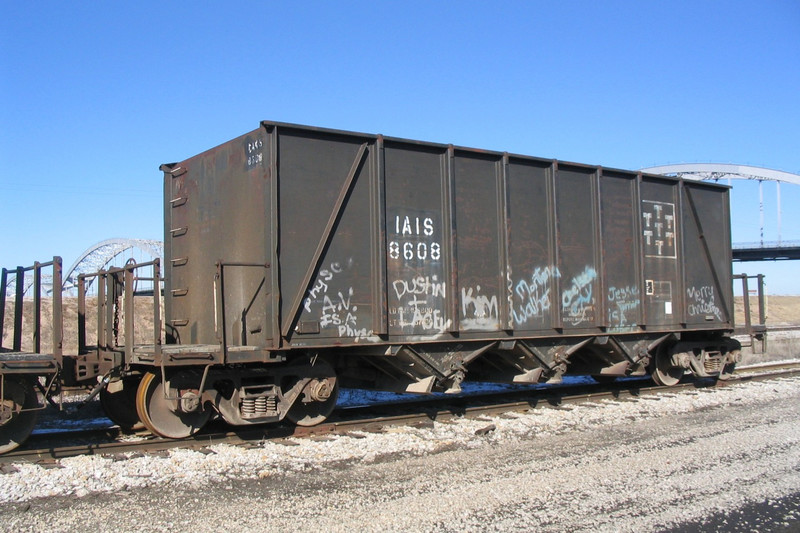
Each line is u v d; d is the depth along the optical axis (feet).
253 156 30.07
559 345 38.29
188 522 18.65
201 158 34.24
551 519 19.07
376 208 31.40
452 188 33.91
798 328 117.39
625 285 41.22
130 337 27.89
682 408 38.01
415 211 32.86
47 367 25.82
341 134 30.60
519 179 36.94
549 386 49.57
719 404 39.68
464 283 34.27
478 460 25.85
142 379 28.14
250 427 31.45
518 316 36.01
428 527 18.39
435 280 33.24
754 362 70.69
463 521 18.86
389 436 29.35
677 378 46.65
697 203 46.75
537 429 32.04
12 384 25.26
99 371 29.48
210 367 28.37
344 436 29.50
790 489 22.22
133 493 21.31
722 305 47.85
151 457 25.12
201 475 23.38
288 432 30.04
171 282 36.35
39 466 23.35
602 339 39.68
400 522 18.71
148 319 89.45
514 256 36.17
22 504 19.98
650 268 42.91
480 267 34.94
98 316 31.12
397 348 31.53
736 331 49.03
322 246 29.63
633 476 23.48
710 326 46.60
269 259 28.43
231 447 27.12
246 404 28.58
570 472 23.94
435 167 33.88
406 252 32.35
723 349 48.78
